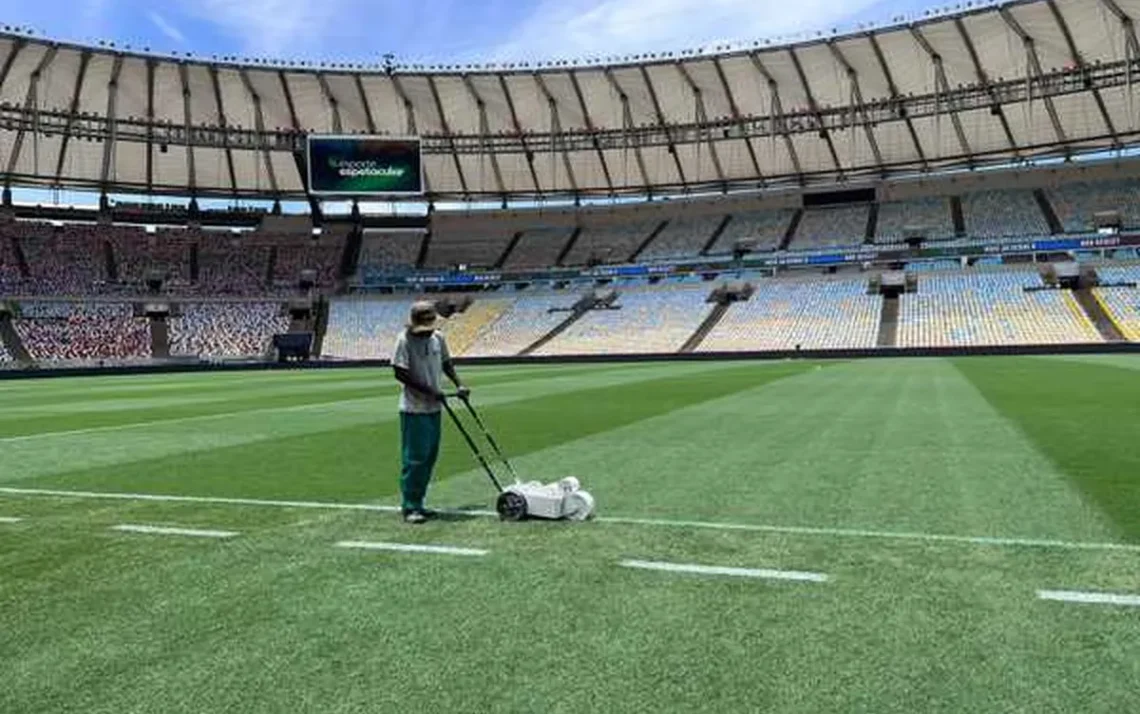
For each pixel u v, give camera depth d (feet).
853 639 13.69
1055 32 154.20
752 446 37.37
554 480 29.53
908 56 167.73
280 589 16.98
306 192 207.41
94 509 25.82
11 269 191.62
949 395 61.31
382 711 11.49
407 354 22.88
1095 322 148.25
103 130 178.81
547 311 198.80
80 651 13.82
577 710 11.39
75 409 69.10
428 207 226.17
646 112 191.42
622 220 220.43
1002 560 18.15
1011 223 181.06
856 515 23.00
